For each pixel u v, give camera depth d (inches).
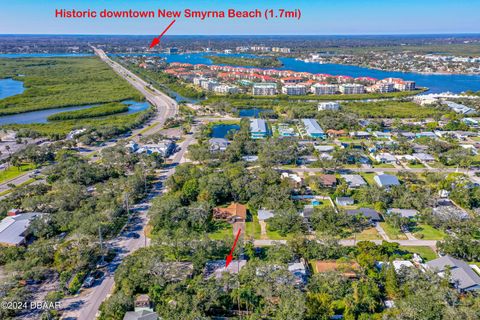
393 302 3538.4
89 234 4498.0
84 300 3690.9
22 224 4894.2
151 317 3260.3
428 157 7755.9
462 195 5708.7
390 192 5866.1
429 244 4704.7
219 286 3617.1
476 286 3713.1
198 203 5403.5
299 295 3415.4
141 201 5944.9
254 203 5649.6
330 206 5516.7
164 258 4055.1
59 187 5989.2
